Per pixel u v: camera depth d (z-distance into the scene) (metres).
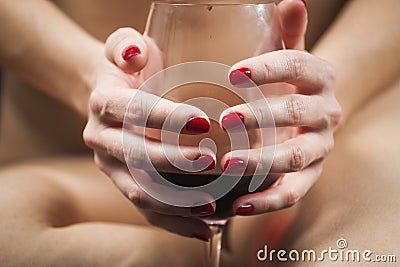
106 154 0.60
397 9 0.79
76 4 0.89
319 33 0.90
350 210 0.63
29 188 0.72
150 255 0.65
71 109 0.94
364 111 0.77
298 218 0.66
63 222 0.72
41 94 0.94
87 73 0.77
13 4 0.82
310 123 0.57
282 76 0.54
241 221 0.73
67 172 0.82
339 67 0.75
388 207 0.62
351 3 0.83
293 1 0.59
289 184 0.59
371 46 0.76
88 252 0.65
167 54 0.54
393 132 0.72
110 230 0.67
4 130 0.98
